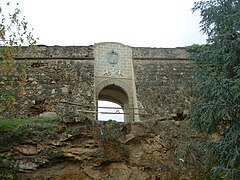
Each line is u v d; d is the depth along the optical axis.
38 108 18.91
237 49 12.70
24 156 14.88
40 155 14.99
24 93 19.19
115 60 21.14
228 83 11.92
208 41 13.65
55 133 15.44
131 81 20.80
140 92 19.89
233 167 11.87
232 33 12.74
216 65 13.36
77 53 21.06
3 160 14.54
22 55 20.52
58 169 15.09
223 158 12.05
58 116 16.19
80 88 19.64
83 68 20.53
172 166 16.08
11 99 15.06
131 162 15.91
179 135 17.17
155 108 19.31
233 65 12.84
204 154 16.02
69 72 20.30
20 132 15.13
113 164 15.69
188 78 20.81
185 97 19.92
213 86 12.45
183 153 16.39
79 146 15.48
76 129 15.63
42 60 20.59
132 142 16.33
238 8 12.87
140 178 15.59
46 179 14.76
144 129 16.75
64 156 15.16
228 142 12.03
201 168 15.89
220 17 13.18
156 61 21.53
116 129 16.34
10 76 15.45
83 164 15.31
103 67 20.86
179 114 18.50
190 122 14.50
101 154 15.53
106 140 15.84
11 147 14.88
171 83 20.55
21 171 14.55
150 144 16.48
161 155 16.34
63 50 21.08
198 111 13.48
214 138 17.23
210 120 12.78
